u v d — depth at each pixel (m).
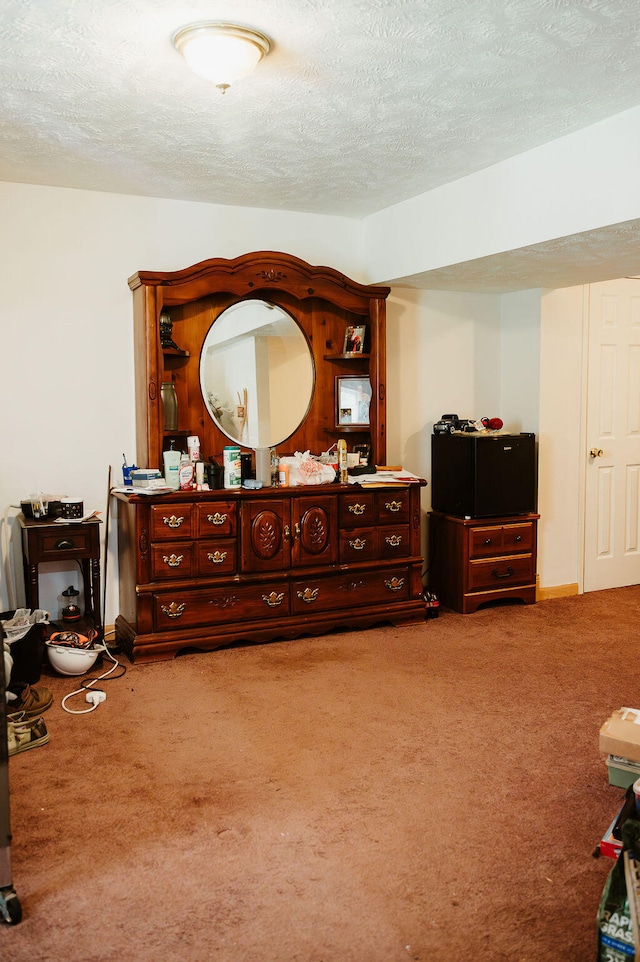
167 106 2.79
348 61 2.45
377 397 4.41
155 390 3.86
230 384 4.24
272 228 4.38
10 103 2.75
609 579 5.20
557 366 4.84
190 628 3.83
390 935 1.85
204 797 2.48
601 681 3.48
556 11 2.14
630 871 1.65
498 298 5.04
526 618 4.47
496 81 2.62
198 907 1.95
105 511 4.07
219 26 2.19
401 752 2.78
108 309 4.01
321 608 4.12
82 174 3.64
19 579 3.91
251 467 4.19
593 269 4.08
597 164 3.06
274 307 4.33
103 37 2.26
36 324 3.86
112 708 3.20
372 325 4.38
